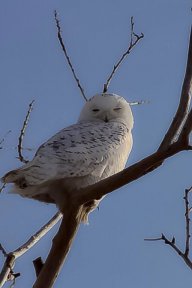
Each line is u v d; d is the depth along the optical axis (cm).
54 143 1075
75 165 1037
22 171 916
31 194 988
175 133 791
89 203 1020
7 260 891
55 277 830
